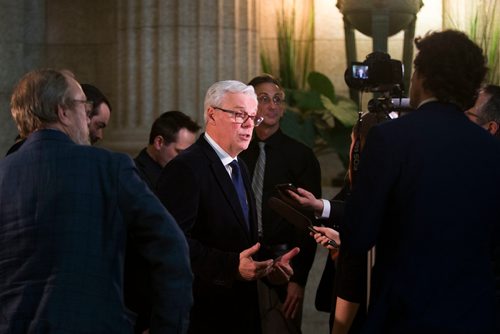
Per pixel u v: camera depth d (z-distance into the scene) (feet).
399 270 10.92
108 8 25.55
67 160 10.73
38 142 10.87
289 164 18.21
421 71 11.38
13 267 10.64
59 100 10.99
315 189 18.39
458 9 25.16
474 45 11.34
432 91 11.33
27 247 10.58
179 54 22.81
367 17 22.77
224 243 14.46
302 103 24.11
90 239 10.55
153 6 22.97
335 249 14.73
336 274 13.82
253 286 14.80
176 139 18.22
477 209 10.96
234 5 23.08
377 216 10.99
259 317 14.90
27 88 11.05
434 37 11.39
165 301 10.79
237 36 23.15
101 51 25.58
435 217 10.87
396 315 10.91
